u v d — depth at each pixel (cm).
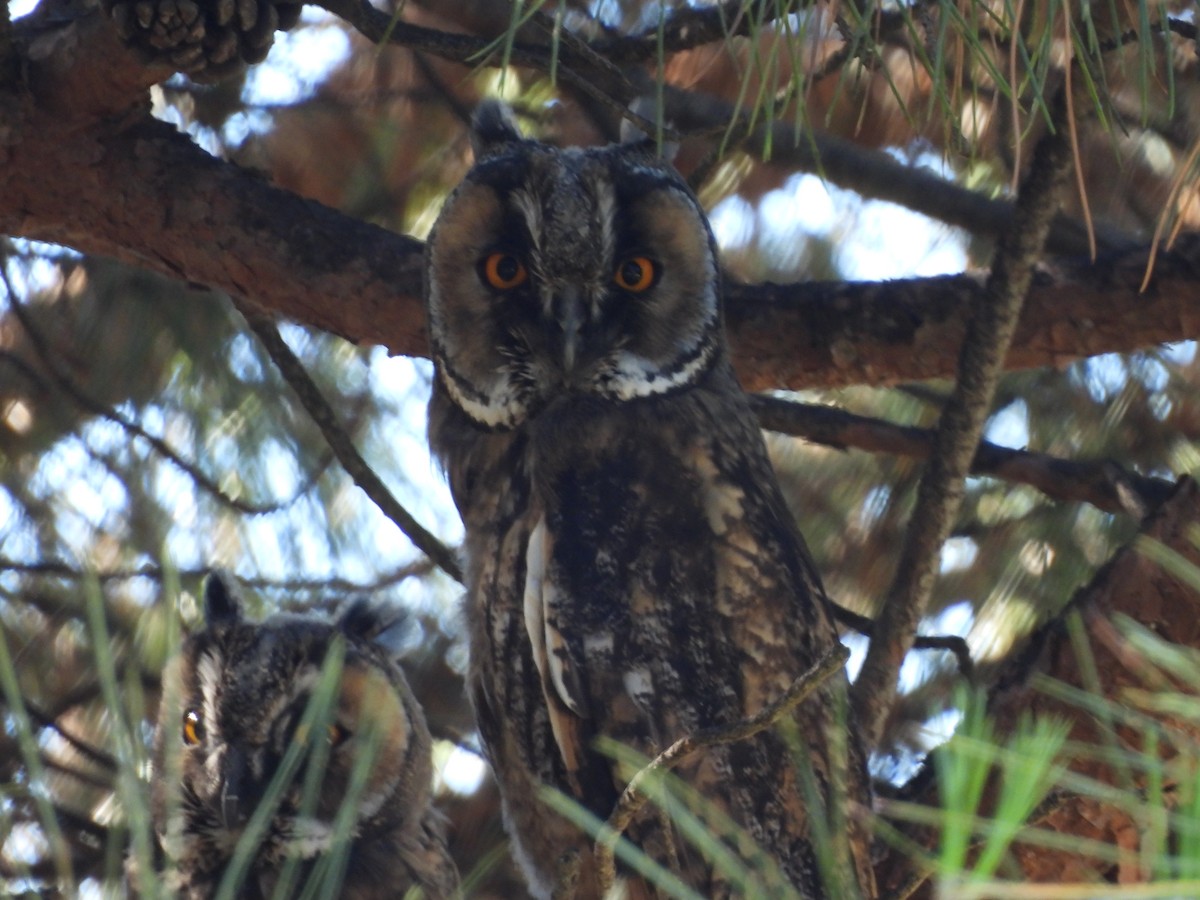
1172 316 775
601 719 677
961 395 679
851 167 904
